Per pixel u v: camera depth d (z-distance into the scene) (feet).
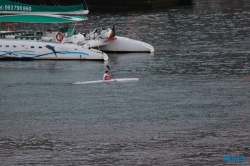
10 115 561.02
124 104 590.14
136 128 523.29
